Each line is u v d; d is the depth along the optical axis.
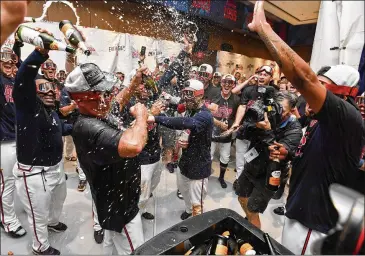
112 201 0.99
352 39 1.46
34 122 1.03
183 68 1.80
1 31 0.42
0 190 1.08
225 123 1.63
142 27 2.39
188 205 1.29
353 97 0.87
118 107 1.17
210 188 1.52
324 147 0.84
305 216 0.93
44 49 0.86
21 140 1.03
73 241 1.05
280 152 1.14
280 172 1.18
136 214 1.07
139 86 1.33
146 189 1.28
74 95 0.86
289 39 2.19
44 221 1.06
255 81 1.66
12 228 1.07
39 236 1.01
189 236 0.69
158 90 1.47
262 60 2.32
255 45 2.38
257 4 0.73
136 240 1.05
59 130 1.15
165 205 1.31
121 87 1.37
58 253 0.97
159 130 1.47
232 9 2.14
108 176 0.96
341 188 0.51
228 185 1.56
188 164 1.28
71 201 1.31
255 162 1.24
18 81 0.93
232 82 1.71
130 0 2.40
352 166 0.81
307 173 0.92
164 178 1.53
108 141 0.80
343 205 0.48
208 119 1.30
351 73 0.83
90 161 0.91
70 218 1.18
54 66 1.20
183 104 1.39
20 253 0.98
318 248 0.51
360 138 0.76
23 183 1.03
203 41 2.11
